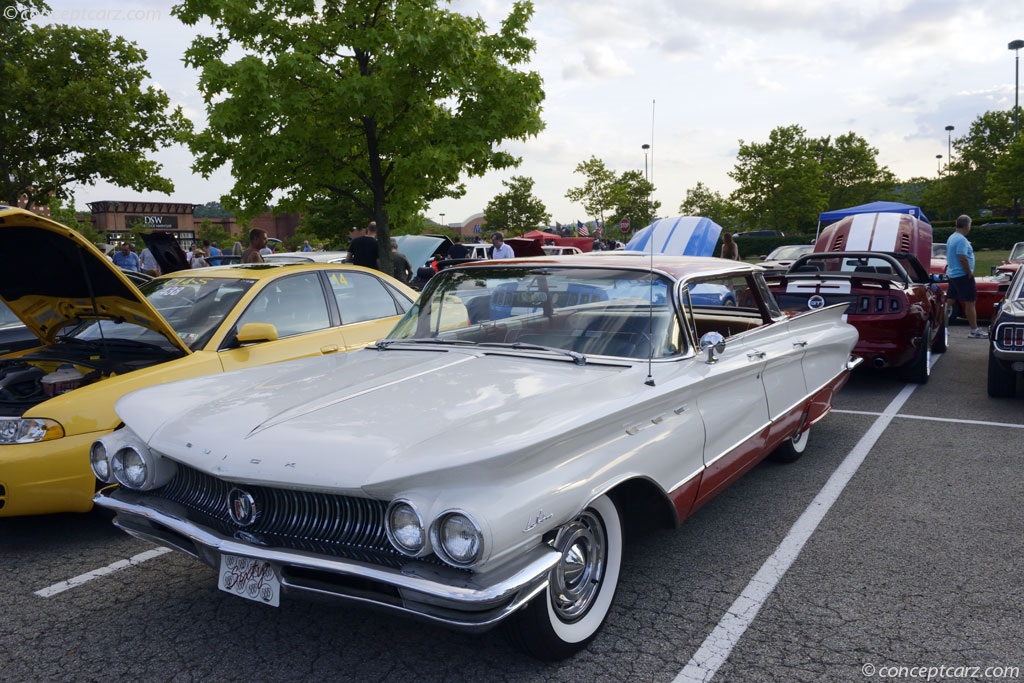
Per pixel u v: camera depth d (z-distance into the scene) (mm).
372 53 10297
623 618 3141
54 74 16422
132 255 15352
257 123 9867
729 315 4164
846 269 10000
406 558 2410
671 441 3139
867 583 3428
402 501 2328
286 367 3672
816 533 4016
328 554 2516
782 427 4434
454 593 2230
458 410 2750
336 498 2559
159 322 4492
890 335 7336
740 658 2834
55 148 16516
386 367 3420
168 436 2893
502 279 3910
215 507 2811
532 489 2455
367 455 2467
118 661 2904
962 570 3539
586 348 3469
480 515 2260
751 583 3447
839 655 2844
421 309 4145
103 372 4402
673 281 3600
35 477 3844
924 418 6484
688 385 3281
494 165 11203
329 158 10734
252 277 5430
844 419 6520
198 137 10578
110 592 3523
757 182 52188
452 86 10070
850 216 12234
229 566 2707
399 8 9711
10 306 4898
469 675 2752
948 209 60750
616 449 2838
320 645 2990
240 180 10547
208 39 10430
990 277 13078
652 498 3107
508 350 3551
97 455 3127
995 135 57125
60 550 4035
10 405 4125
